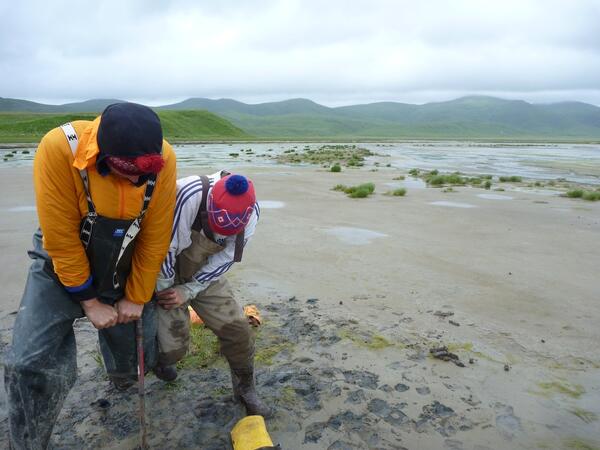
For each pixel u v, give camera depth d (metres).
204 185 3.01
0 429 3.41
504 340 5.00
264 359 4.46
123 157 2.30
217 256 3.21
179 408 3.71
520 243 9.24
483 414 3.74
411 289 6.44
